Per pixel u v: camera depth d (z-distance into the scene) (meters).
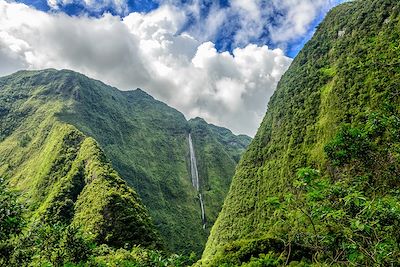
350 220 6.46
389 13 97.56
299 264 39.56
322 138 93.50
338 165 8.93
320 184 7.36
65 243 14.27
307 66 133.50
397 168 8.07
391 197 7.27
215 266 63.03
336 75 103.06
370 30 101.19
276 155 115.38
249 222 105.38
